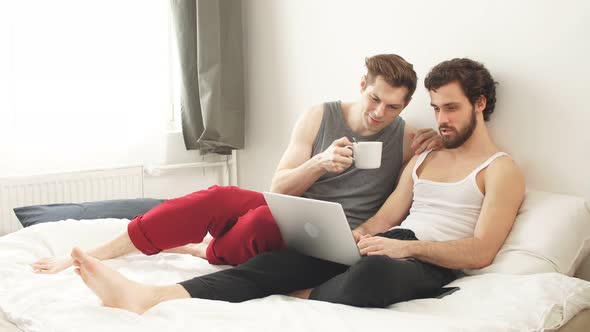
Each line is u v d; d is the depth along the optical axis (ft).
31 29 8.02
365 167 5.78
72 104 8.50
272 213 5.53
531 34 6.36
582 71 6.00
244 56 9.97
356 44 8.21
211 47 9.18
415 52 7.50
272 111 9.64
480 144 6.16
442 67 6.14
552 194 6.04
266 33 9.55
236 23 9.61
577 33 6.00
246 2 9.82
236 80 9.70
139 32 9.11
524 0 6.39
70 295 4.88
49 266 5.47
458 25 7.01
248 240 5.67
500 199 5.67
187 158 9.97
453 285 5.25
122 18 8.89
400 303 4.75
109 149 8.95
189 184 10.08
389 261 4.73
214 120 9.30
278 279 5.10
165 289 4.63
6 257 5.63
